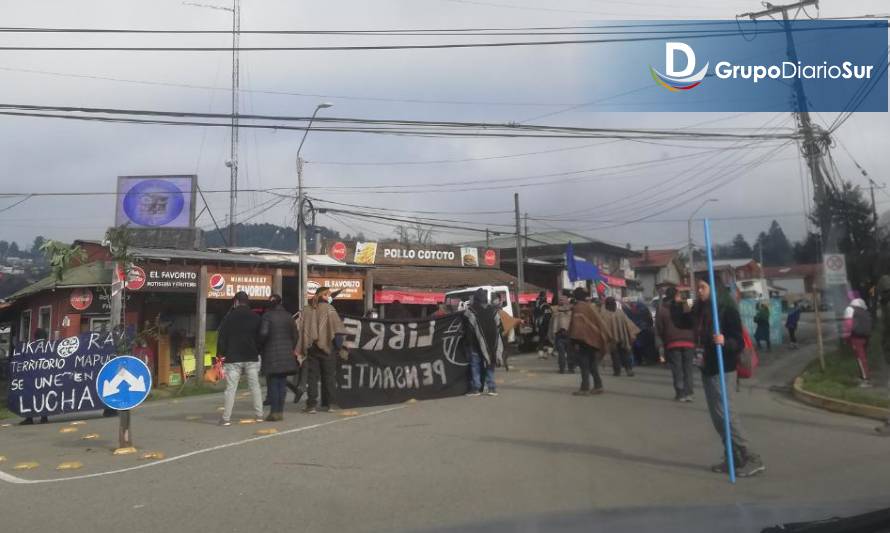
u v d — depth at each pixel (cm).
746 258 3397
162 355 2152
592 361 1306
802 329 3503
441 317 1323
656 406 1170
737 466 708
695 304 751
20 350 1330
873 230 2259
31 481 738
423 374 1291
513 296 3023
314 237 3222
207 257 2231
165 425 1112
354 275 2625
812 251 2452
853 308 1349
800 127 1900
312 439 914
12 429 1224
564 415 1082
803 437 924
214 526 569
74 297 2181
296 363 1120
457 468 747
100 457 861
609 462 771
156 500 649
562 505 596
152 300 2262
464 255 3519
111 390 888
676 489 653
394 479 706
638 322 1983
